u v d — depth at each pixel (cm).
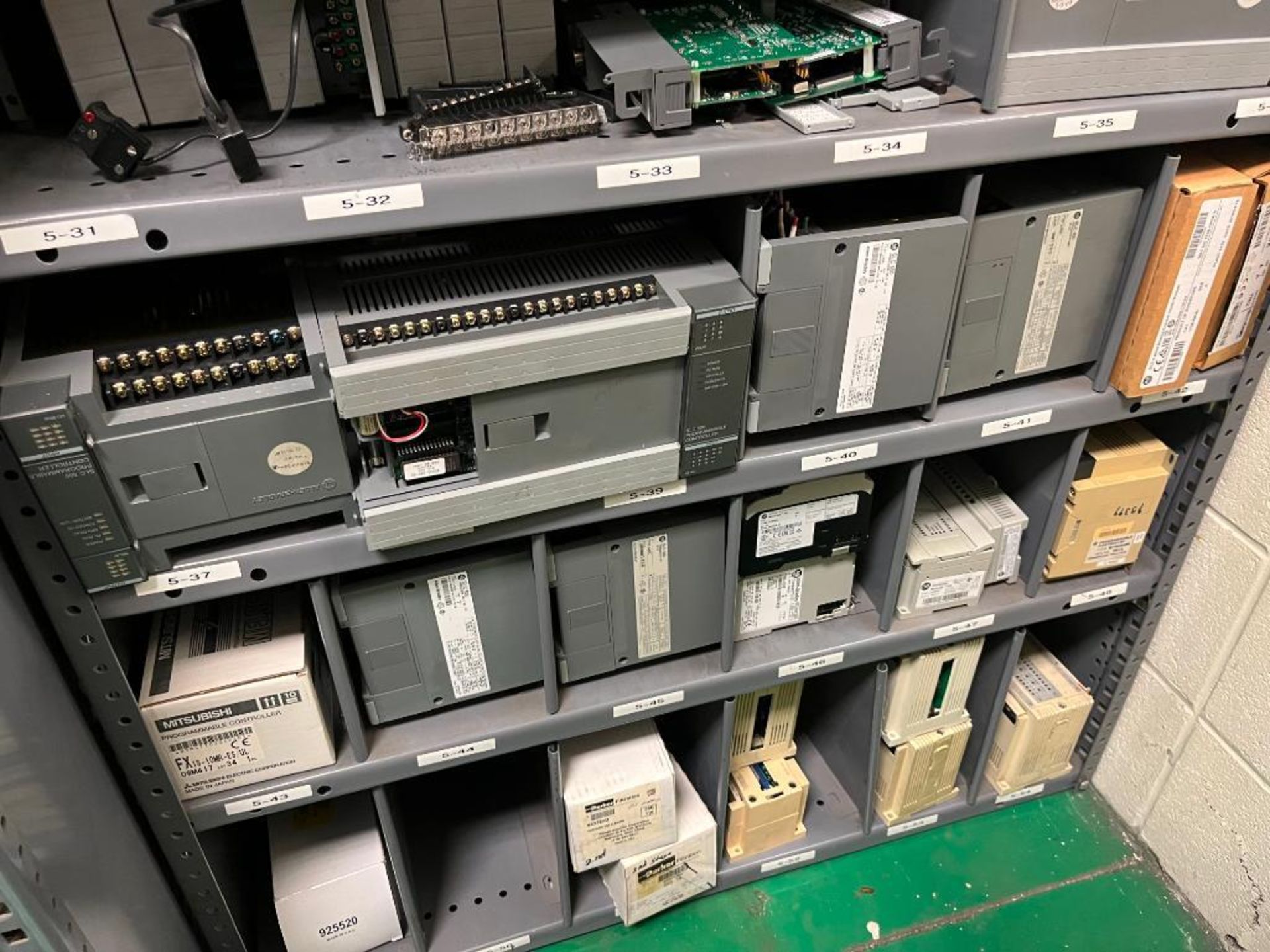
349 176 93
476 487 111
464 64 110
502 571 127
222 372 99
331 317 103
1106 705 184
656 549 135
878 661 159
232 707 119
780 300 115
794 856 176
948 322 124
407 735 136
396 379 98
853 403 127
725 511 136
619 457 117
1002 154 112
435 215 95
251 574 109
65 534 96
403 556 114
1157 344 134
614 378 111
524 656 137
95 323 103
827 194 129
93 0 95
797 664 151
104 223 85
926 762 173
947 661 164
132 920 119
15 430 88
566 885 160
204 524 104
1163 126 117
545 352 103
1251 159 131
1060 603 162
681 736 178
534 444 112
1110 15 108
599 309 110
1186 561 166
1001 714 180
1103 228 128
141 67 101
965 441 136
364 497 109
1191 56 115
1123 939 169
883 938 168
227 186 90
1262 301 139
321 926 149
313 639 132
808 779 185
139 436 95
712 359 112
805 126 104
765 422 125
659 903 166
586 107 103
